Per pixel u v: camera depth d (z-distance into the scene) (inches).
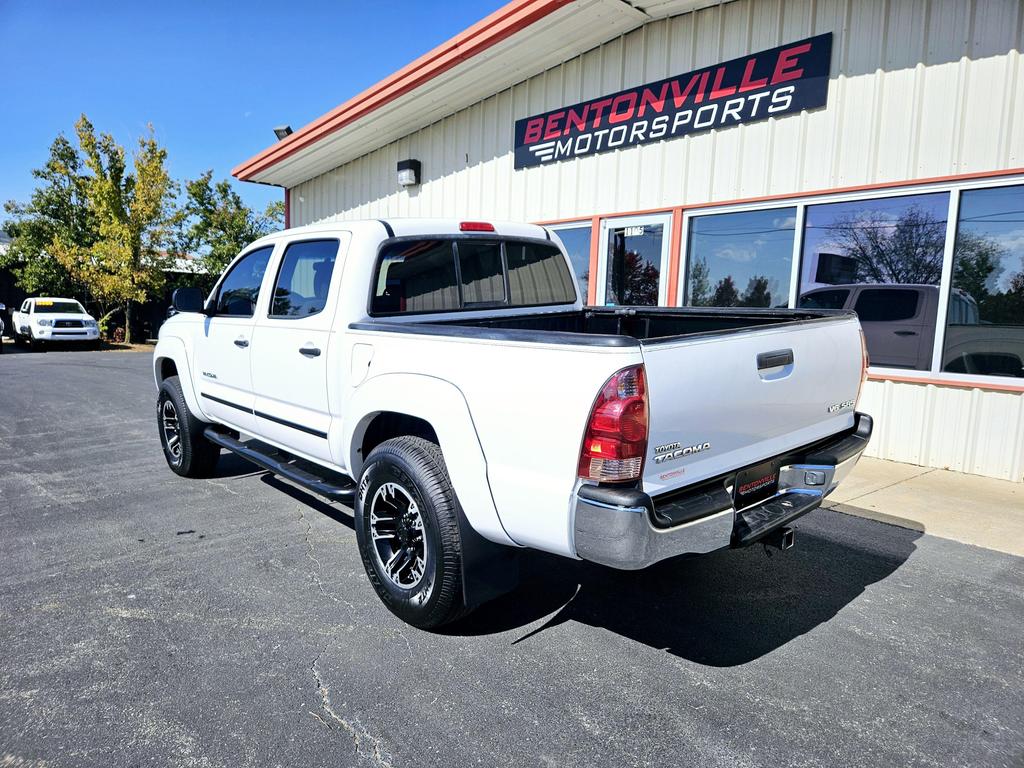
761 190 267.7
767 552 155.3
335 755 91.0
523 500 102.3
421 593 119.6
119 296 849.5
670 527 95.9
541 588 143.3
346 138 449.4
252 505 195.8
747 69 266.8
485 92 373.4
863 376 141.9
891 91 233.3
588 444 94.1
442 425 113.5
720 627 127.1
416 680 108.7
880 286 242.5
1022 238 213.6
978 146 217.5
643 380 92.4
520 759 90.7
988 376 223.1
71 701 102.2
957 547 165.8
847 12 240.1
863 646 120.4
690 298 296.5
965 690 107.4
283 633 122.9
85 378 500.4
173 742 93.2
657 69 296.2
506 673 111.1
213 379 192.2
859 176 242.5
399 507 126.4
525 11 284.5
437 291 156.9
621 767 89.4
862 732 96.9
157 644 118.6
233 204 1040.2
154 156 813.2
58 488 212.7
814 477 124.6
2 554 158.2
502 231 172.7
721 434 106.3
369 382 129.3
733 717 100.1
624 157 313.6
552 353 98.1
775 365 114.6
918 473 229.0
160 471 234.7
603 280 327.3
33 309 787.4
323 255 151.2
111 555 158.2
